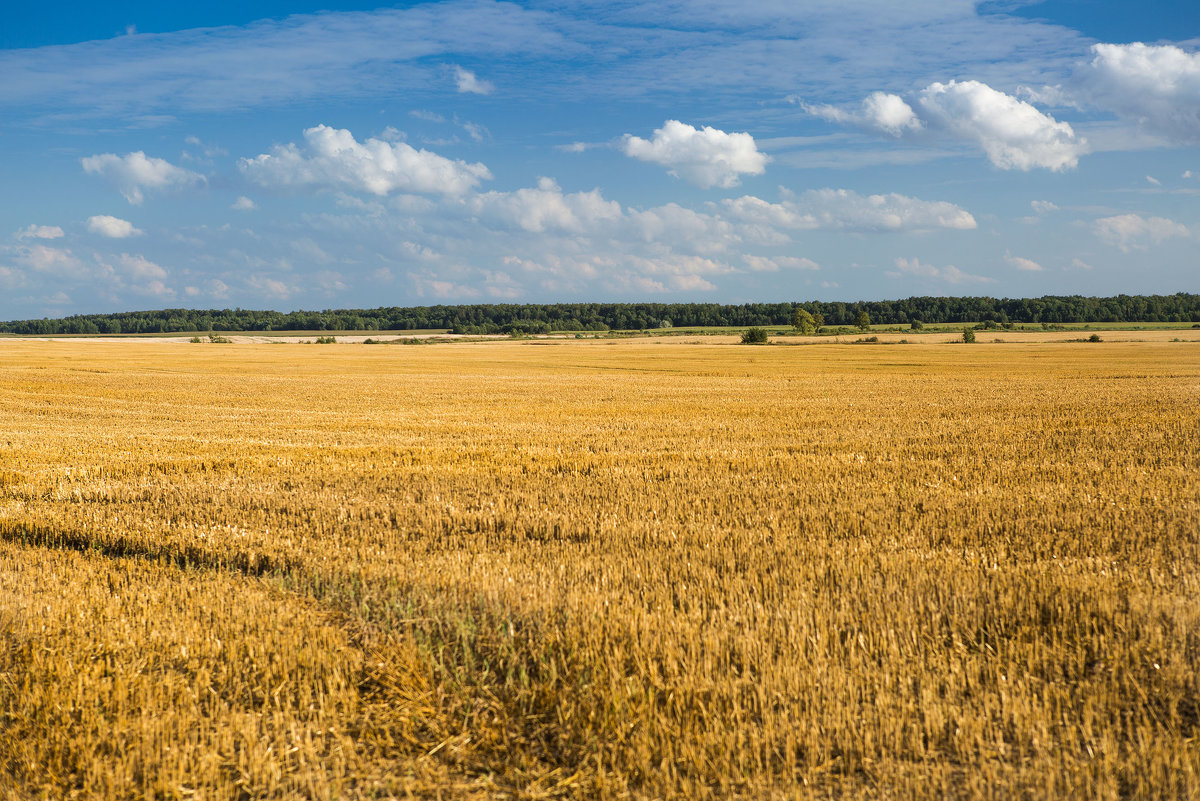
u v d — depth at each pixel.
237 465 17.86
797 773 4.91
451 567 8.93
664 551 9.66
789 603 7.38
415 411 32.94
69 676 6.24
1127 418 26.80
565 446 21.53
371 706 5.87
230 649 6.65
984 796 4.60
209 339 146.88
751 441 22.36
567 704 5.72
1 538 11.32
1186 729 5.21
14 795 4.91
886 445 20.78
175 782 4.89
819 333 162.88
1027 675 5.85
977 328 168.62
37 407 34.47
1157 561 8.80
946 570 8.42
